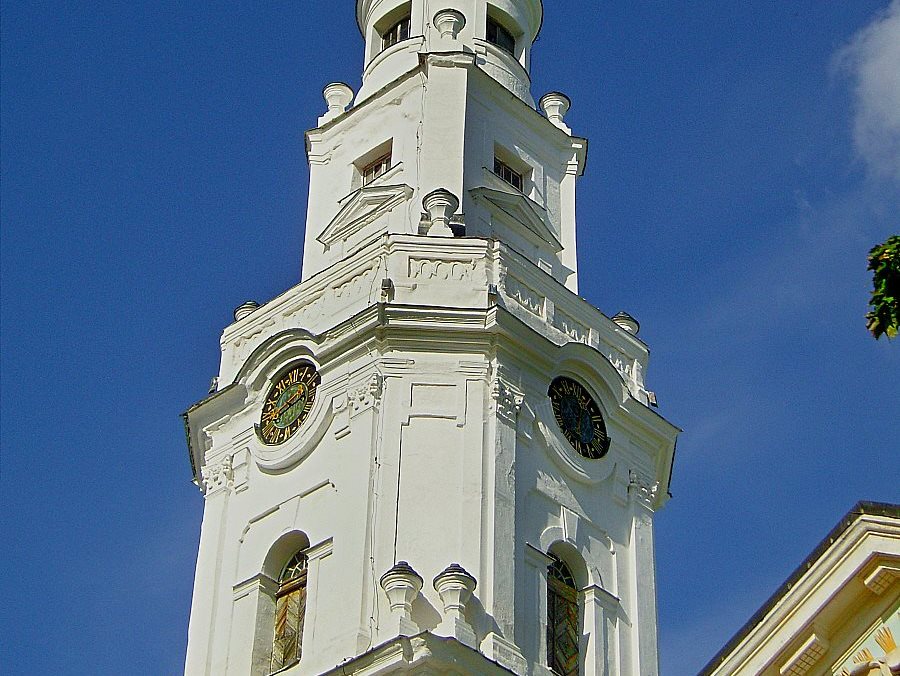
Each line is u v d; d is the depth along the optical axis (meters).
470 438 47.81
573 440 50.06
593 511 49.69
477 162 55.16
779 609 28.12
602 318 53.06
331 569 46.62
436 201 52.12
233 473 50.81
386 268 50.53
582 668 47.12
